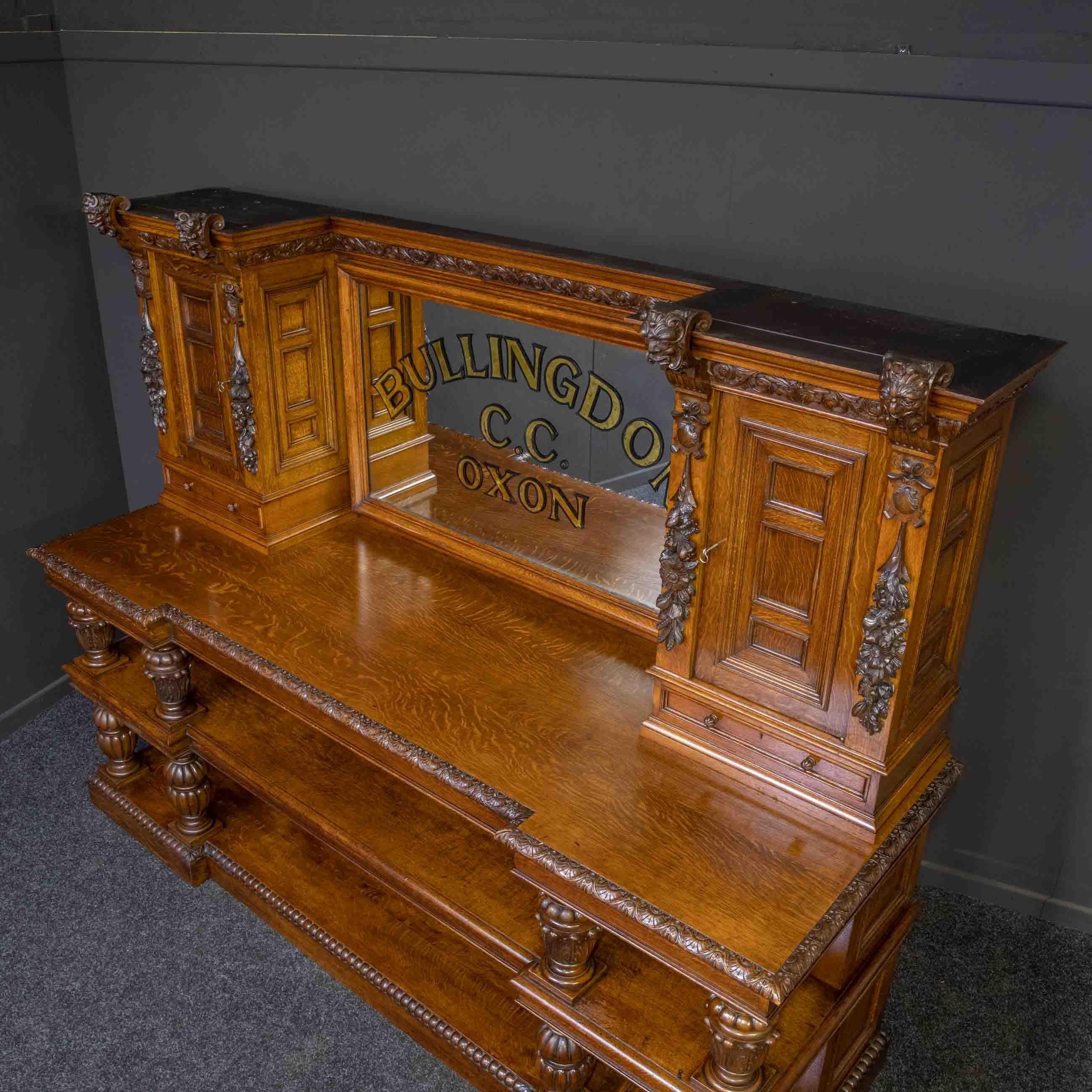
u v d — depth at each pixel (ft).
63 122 10.34
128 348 11.19
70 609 9.29
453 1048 7.73
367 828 7.99
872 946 7.04
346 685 7.45
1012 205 6.54
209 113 9.54
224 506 9.38
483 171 8.29
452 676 7.59
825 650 6.14
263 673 7.59
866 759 6.08
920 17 6.35
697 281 6.88
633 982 6.76
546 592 8.46
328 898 8.85
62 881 9.45
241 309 8.24
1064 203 6.41
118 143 10.25
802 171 7.02
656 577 7.83
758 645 6.44
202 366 8.96
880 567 5.67
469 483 8.71
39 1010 8.28
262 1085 7.75
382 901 8.84
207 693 9.31
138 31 9.55
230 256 7.98
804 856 6.13
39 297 10.50
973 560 6.28
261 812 9.71
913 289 7.02
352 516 9.68
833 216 7.05
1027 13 6.06
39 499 11.06
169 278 8.77
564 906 6.15
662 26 7.16
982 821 8.76
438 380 8.57
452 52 7.95
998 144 6.42
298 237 8.34
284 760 8.61
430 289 8.24
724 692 6.64
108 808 10.09
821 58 6.62
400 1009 8.05
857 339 5.75
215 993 8.45
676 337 5.65
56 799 10.39
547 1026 6.85
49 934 8.93
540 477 8.24
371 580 8.73
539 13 7.57
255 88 9.16
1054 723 8.09
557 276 7.43
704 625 6.59
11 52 9.59
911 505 5.41
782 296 6.59
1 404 10.38
